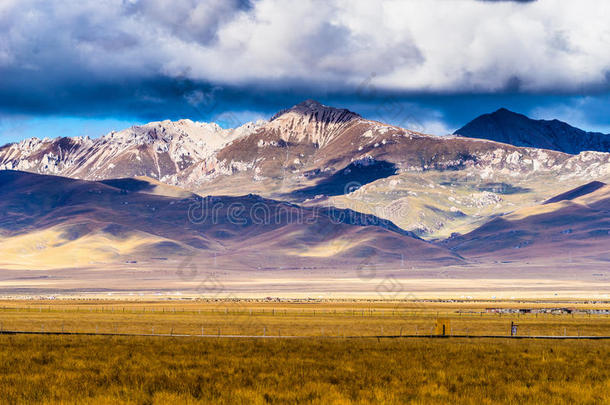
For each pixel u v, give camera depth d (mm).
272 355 193000
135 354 191625
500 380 144750
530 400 120812
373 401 118562
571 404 118000
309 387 130875
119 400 117000
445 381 141875
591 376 152000
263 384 135375
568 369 163375
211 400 118312
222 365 166375
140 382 137625
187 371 153875
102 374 148375
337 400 117000
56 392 124750
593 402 119312
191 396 120812
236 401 116875
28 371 153875
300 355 191875
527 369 163250
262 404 114688
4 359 176625
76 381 138375
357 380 141500
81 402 115438
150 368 159625
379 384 137375
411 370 158125
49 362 173125
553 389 131625
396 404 116250
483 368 163875
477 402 118438
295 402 117250
